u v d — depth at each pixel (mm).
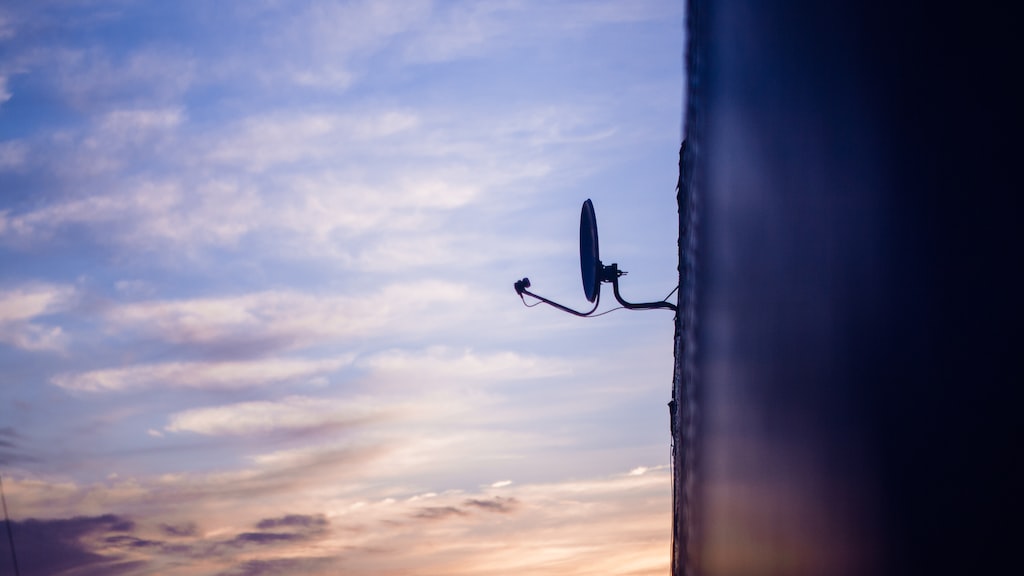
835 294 2092
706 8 3943
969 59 1524
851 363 1991
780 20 2568
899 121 1768
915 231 1695
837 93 2074
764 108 2781
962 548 1533
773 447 2660
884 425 1821
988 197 1466
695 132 4332
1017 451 1382
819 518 2205
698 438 4234
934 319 1630
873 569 1872
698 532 4227
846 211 2021
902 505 1743
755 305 2928
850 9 2000
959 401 1539
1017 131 1391
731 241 3371
